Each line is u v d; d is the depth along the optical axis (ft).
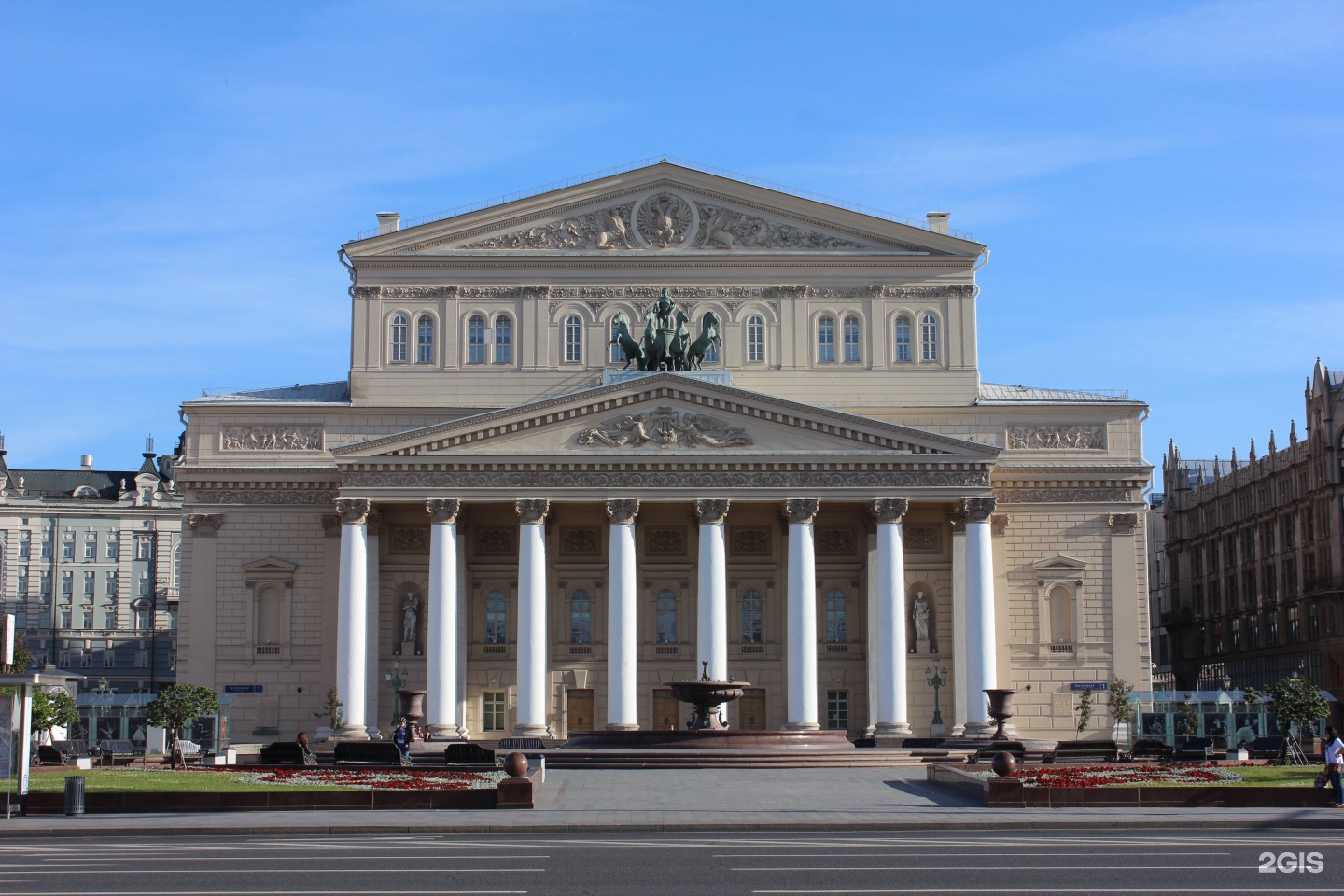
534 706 283.79
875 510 289.74
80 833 143.23
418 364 318.45
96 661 577.43
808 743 247.29
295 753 220.64
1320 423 414.62
